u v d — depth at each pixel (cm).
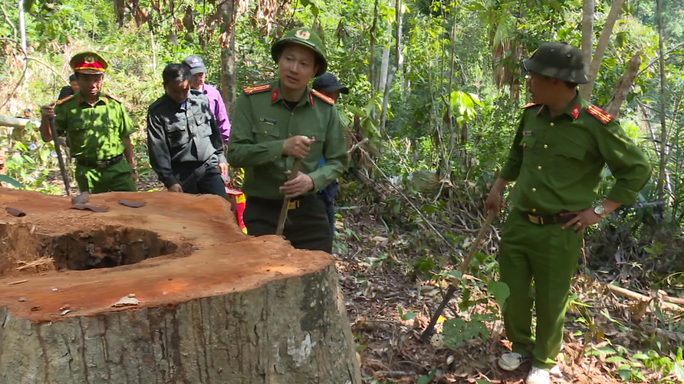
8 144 683
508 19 619
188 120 425
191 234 231
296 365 186
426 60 712
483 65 887
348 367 204
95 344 158
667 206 546
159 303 163
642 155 294
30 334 155
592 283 438
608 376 337
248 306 174
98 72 426
